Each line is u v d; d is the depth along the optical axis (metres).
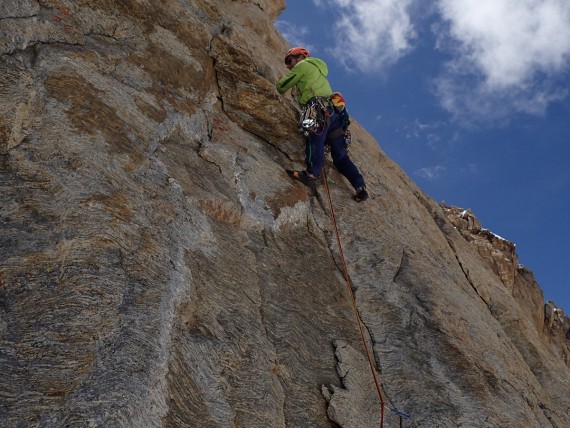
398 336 5.61
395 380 5.14
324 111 6.62
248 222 5.38
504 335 7.14
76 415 2.91
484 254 11.25
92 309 3.41
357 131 9.72
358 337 5.34
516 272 11.82
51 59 4.80
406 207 8.30
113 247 3.85
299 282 5.38
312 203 6.70
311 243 6.08
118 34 5.86
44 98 4.45
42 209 3.77
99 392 3.05
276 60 9.20
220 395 3.70
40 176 3.95
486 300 8.16
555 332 12.08
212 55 6.79
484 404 5.21
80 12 5.53
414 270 6.59
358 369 4.94
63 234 3.69
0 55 4.45
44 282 3.42
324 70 6.92
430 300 6.17
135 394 3.16
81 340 3.24
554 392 7.54
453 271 7.83
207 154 5.68
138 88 5.52
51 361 3.08
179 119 5.70
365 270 6.28
